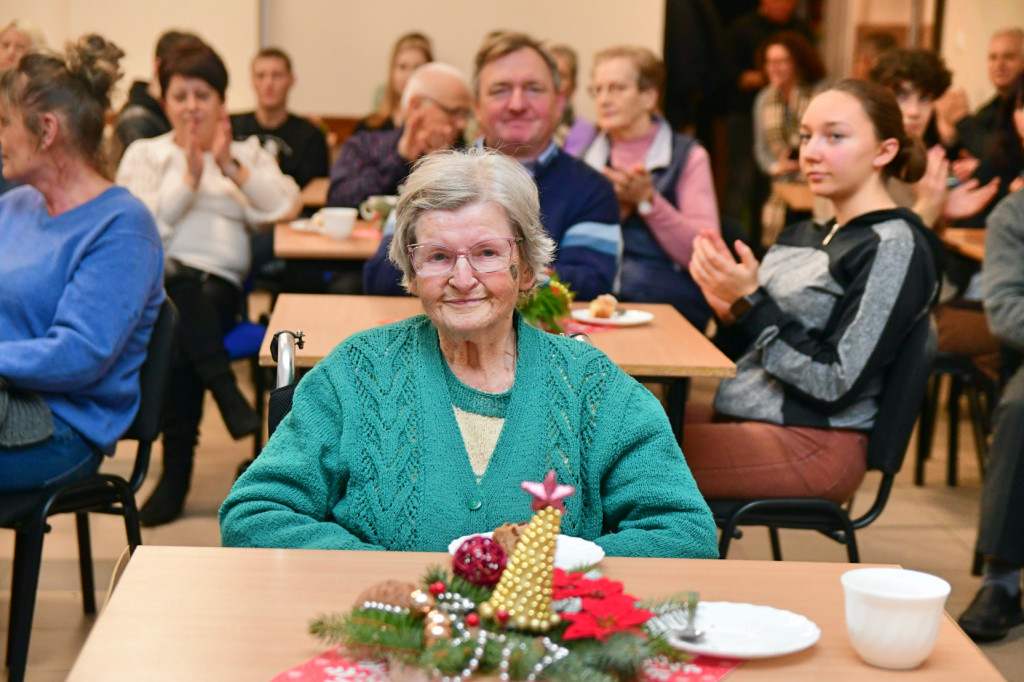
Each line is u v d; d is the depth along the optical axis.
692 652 1.08
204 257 3.67
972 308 4.19
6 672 2.44
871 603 1.07
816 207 3.95
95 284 2.33
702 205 3.88
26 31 4.29
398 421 1.55
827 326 2.50
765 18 6.92
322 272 4.36
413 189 1.56
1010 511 2.72
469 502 1.52
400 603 1.06
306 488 1.56
